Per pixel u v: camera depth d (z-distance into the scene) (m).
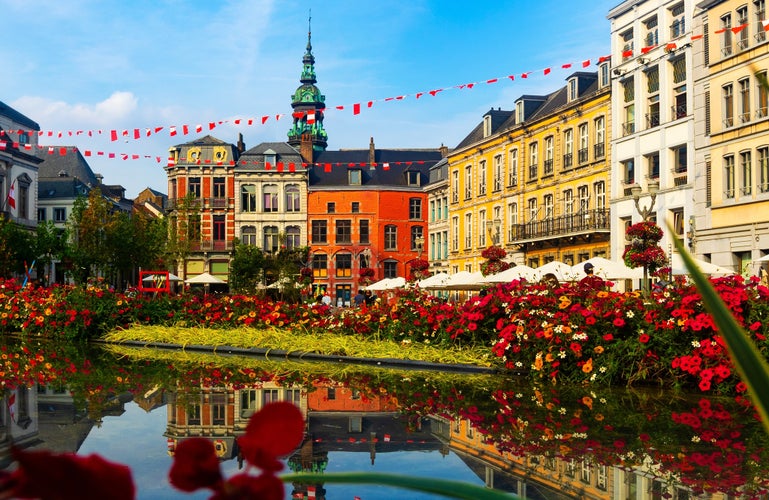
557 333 12.00
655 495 4.79
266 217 66.12
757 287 11.59
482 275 26.67
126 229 53.66
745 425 7.61
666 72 31.73
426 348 15.40
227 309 21.64
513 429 7.42
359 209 67.12
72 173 80.75
